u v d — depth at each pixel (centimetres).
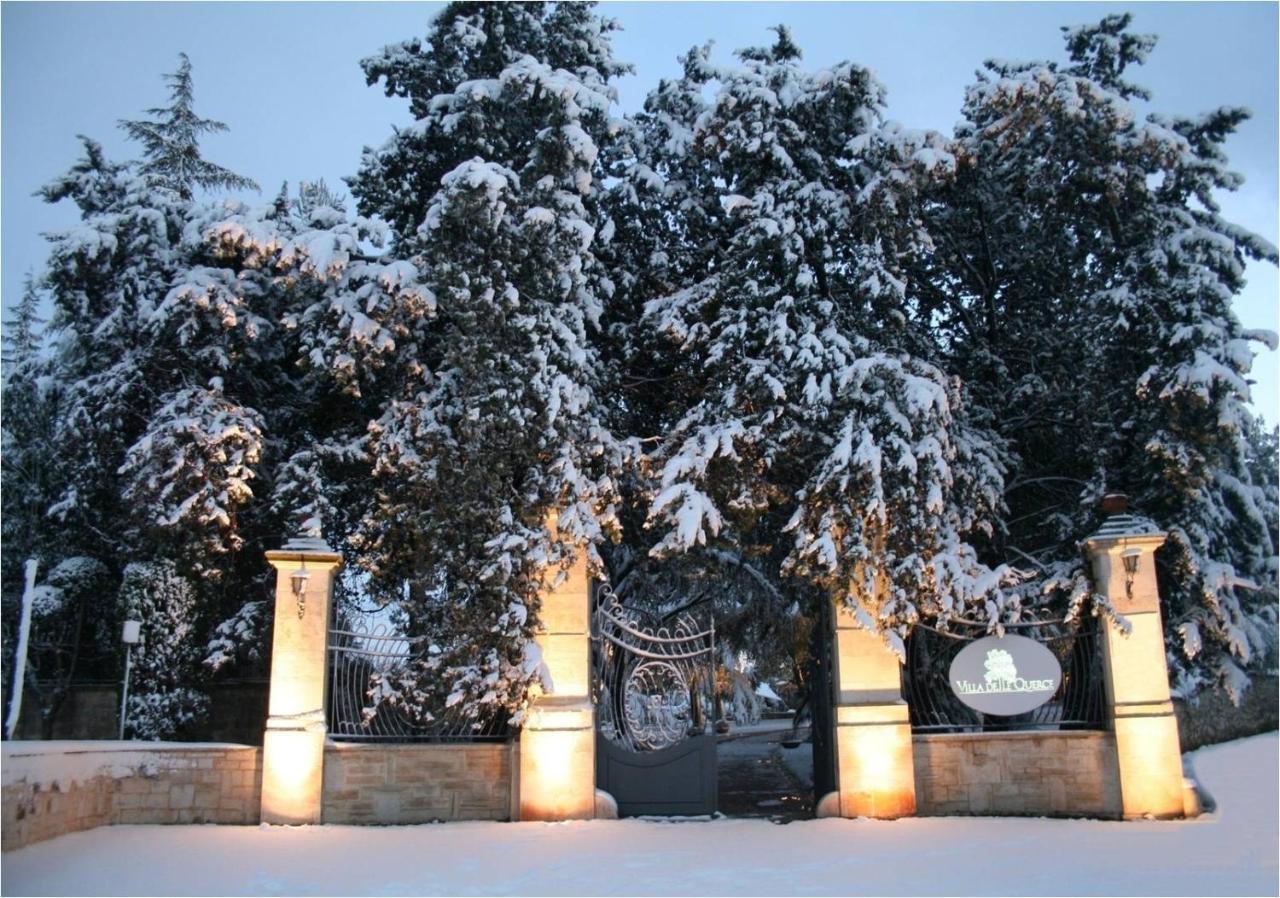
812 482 1368
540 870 1001
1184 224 1647
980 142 1653
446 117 1573
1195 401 1452
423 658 1355
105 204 1772
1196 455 1503
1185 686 1911
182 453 1453
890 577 1321
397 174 1669
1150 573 1316
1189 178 1669
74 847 1070
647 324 1609
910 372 1402
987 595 1359
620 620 1391
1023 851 1072
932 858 1044
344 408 1689
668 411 1680
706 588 1853
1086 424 1616
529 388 1359
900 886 919
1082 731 1305
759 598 1836
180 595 1559
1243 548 2197
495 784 1309
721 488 1413
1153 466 1562
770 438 1405
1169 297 1547
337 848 1103
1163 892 882
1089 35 1769
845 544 1315
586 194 1555
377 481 1562
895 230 1501
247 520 1614
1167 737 1274
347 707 1324
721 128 1523
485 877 970
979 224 1761
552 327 1405
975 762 1314
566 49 1711
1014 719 1431
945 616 1338
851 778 1299
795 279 1470
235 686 1673
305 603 1308
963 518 1447
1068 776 1295
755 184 1557
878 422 1361
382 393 1623
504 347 1384
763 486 1412
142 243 1628
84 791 1169
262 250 1427
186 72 2075
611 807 1305
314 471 1545
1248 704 2300
